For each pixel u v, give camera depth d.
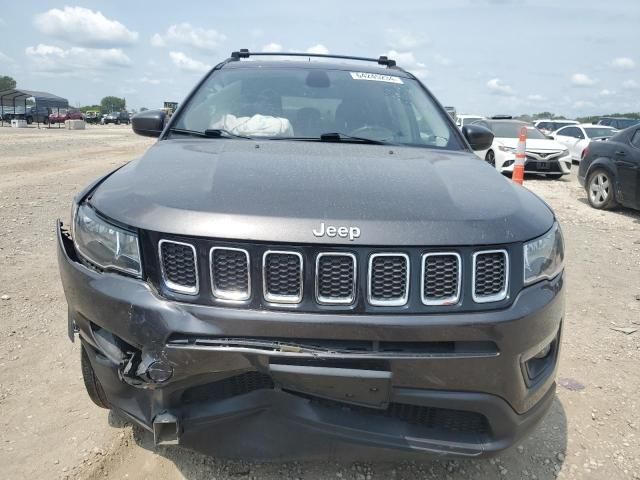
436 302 1.76
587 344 3.72
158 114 3.17
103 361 1.97
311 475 2.30
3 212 6.49
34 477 2.24
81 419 2.62
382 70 3.57
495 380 1.81
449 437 1.88
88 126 47.03
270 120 2.93
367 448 1.85
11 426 2.55
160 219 1.81
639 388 3.17
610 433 2.73
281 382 1.75
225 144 2.62
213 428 1.89
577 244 6.43
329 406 1.85
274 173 2.10
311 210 1.80
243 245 1.73
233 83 3.22
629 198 8.23
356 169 2.22
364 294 1.73
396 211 1.83
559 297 2.03
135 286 1.82
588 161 9.20
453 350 1.78
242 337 1.73
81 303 1.97
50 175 9.90
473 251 1.78
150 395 1.89
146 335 1.77
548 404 2.09
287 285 1.74
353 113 3.03
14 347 3.28
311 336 1.71
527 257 1.89
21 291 4.11
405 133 2.96
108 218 1.92
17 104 47.59
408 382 1.75
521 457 2.52
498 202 2.03
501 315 1.79
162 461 2.35
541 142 12.88
